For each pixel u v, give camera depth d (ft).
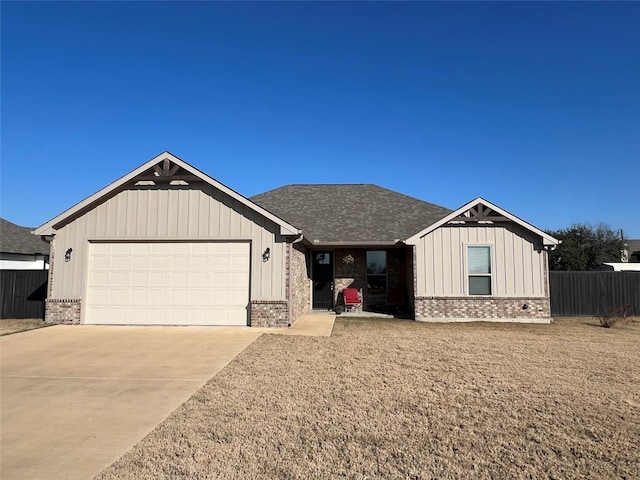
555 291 56.39
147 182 45.47
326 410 19.21
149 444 15.72
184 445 15.60
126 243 45.32
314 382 23.68
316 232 59.21
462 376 24.91
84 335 38.78
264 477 13.29
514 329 44.96
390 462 14.34
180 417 18.47
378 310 59.98
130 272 45.03
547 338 38.60
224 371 26.32
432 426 17.40
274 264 44.27
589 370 26.50
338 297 60.44
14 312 50.90
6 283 51.16
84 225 45.39
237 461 14.33
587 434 16.67
